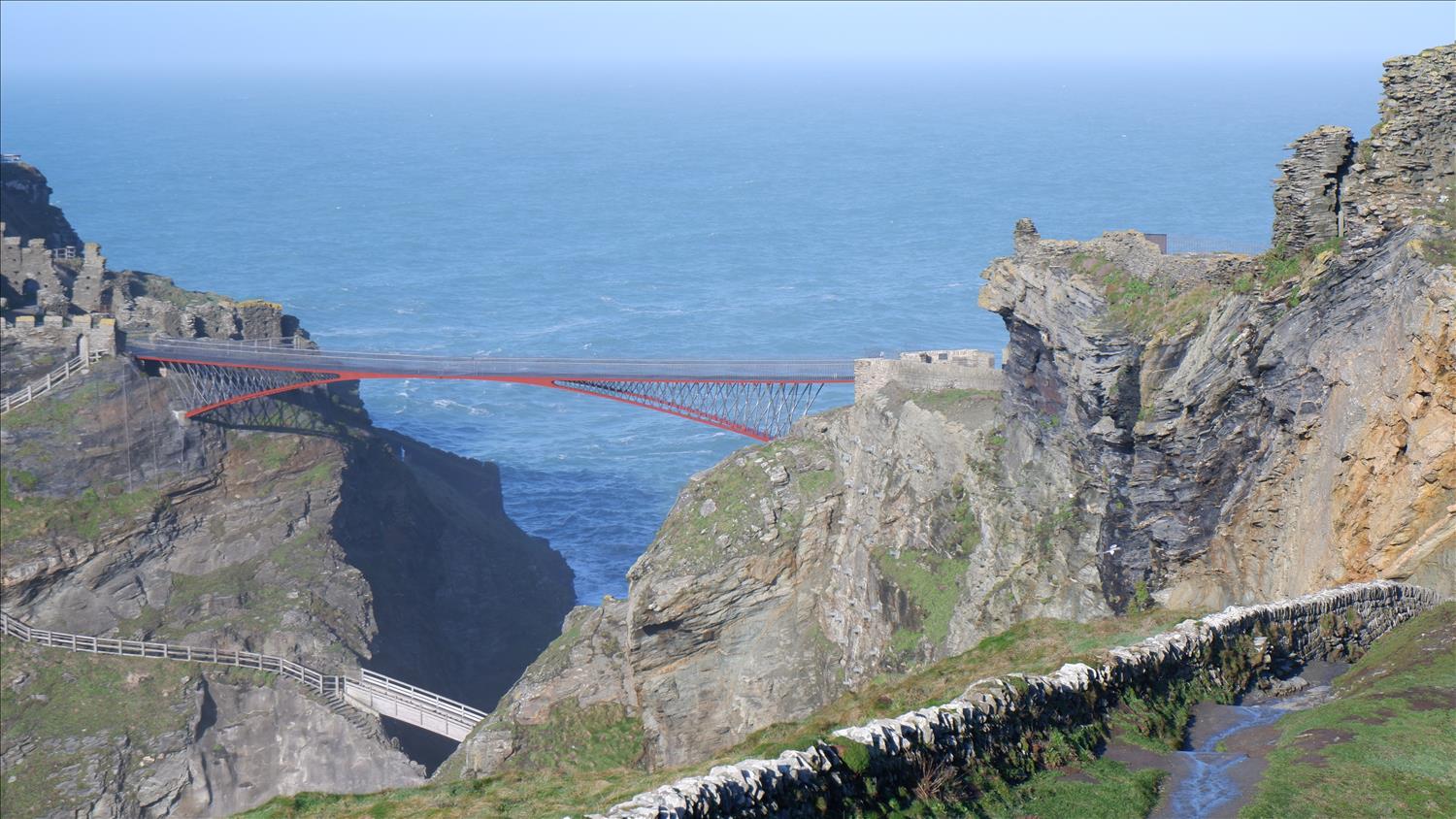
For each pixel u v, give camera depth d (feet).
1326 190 208.95
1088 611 257.96
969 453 306.76
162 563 476.54
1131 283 248.32
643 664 348.79
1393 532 183.62
